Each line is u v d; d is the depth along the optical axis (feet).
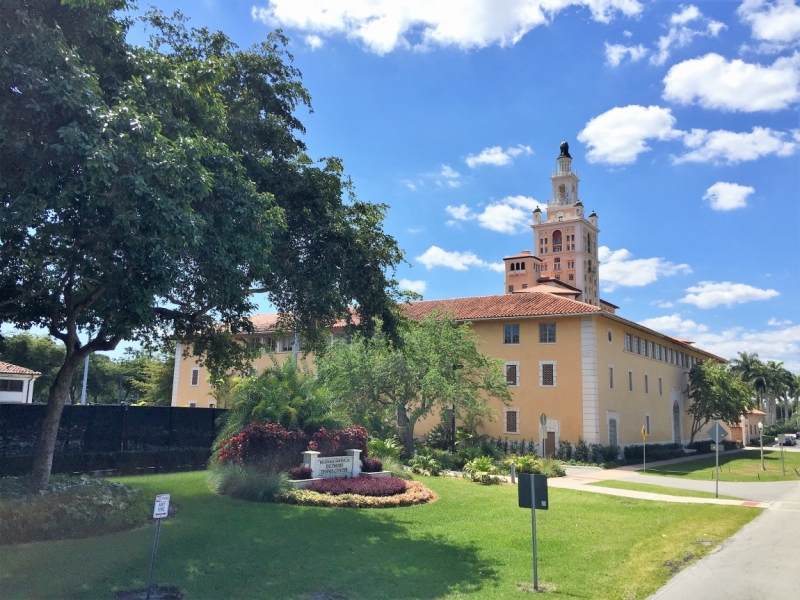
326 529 38.63
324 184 47.88
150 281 29.04
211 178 31.37
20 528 30.50
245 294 40.19
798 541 43.01
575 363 117.29
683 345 174.70
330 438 61.52
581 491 69.82
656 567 33.50
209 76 38.63
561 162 385.29
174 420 75.66
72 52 27.55
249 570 28.55
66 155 25.67
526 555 35.35
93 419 66.59
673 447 153.69
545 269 368.89
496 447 109.60
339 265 45.85
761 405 302.66
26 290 41.27
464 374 103.09
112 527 34.01
